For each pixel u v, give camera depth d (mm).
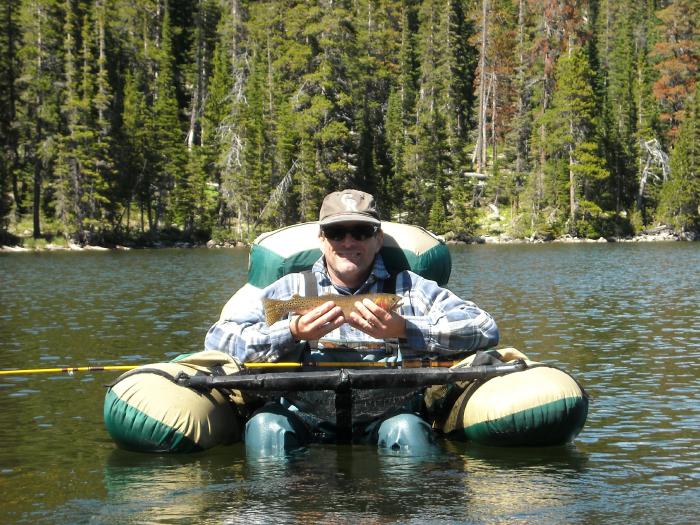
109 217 75812
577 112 79562
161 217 83125
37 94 73125
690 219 81625
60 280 29031
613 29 106875
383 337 5375
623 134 86125
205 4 102188
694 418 6508
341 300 5277
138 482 4746
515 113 93438
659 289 22109
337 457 5227
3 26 74750
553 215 80688
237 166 78250
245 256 54219
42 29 74875
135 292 22562
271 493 4453
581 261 40344
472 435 5578
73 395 7699
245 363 5676
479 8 102000
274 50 82500
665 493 4438
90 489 4629
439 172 80688
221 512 4148
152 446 5398
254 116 77562
